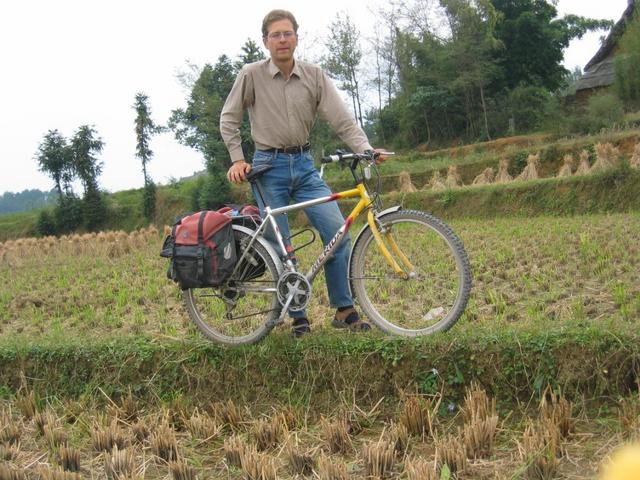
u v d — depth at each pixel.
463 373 3.80
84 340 4.90
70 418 4.35
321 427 3.74
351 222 4.28
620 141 22.36
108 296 8.48
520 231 12.27
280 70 4.40
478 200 18.80
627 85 29.31
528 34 37.78
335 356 4.08
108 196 45.59
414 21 40.12
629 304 5.17
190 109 37.34
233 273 4.21
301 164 4.52
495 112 36.09
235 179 4.48
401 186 24.33
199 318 4.52
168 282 9.40
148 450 3.65
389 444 3.29
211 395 4.34
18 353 4.79
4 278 12.61
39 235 44.06
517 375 3.70
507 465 3.00
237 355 4.32
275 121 4.44
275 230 4.28
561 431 3.22
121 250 16.19
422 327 4.19
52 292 9.95
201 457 3.53
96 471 3.41
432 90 37.97
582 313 4.98
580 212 16.19
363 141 4.37
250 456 3.17
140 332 6.11
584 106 32.25
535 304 5.58
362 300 4.29
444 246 4.48
